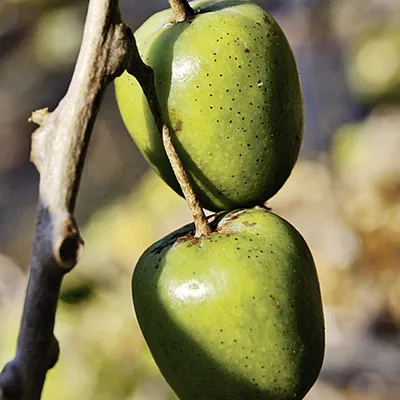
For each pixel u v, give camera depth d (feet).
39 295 0.53
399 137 1.91
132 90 0.66
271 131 0.66
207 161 0.65
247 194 0.67
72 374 1.20
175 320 0.63
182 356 0.63
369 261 1.66
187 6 0.66
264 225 0.64
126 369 1.21
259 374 0.63
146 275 0.64
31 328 0.53
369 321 1.57
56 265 0.52
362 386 1.40
